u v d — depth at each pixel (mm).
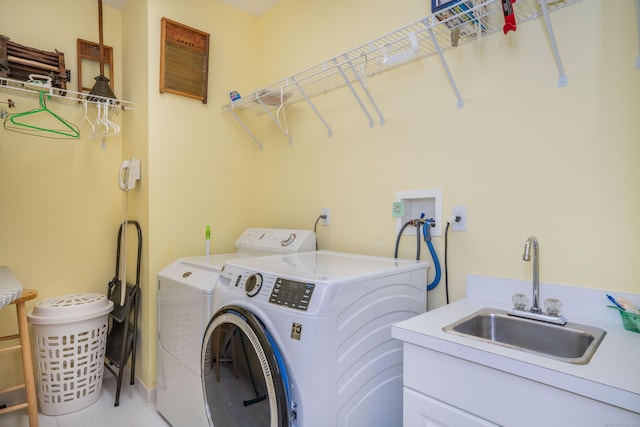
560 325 1148
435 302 1646
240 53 2631
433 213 1707
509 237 1425
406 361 1100
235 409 1296
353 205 2027
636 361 854
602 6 1215
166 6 2246
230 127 2562
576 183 1266
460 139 1577
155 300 2150
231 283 1436
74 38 2359
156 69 2205
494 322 1294
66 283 2324
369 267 1440
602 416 748
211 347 1434
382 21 1870
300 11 2363
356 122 2018
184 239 2309
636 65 1146
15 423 1937
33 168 2209
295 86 2166
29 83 1994
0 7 2105
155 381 2135
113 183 2510
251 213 2684
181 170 2303
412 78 1757
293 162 2420
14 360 2135
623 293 1152
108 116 2473
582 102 1253
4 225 2119
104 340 2223
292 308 1138
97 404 2133
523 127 1393
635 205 1147
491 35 1484
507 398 887
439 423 1015
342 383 1158
